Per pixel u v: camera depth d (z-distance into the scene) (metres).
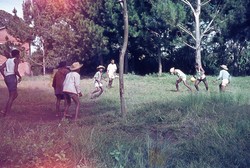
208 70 38.06
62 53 37.81
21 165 5.25
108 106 12.48
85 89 20.47
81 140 5.95
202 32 33.09
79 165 5.29
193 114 8.68
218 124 7.31
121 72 9.60
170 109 9.69
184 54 38.53
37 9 37.53
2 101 14.58
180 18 29.12
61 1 36.06
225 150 5.70
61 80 10.91
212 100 10.34
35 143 5.80
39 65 39.66
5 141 5.70
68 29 36.28
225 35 34.44
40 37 38.12
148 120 8.75
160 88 20.80
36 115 11.02
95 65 41.28
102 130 7.51
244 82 25.06
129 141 6.38
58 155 5.43
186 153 5.86
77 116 10.17
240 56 36.41
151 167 5.25
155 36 34.53
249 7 32.00
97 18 36.84
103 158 5.46
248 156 5.48
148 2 32.47
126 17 9.69
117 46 39.00
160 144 6.20
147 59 40.53
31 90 20.33
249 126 6.88
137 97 15.02
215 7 32.31
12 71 10.51
